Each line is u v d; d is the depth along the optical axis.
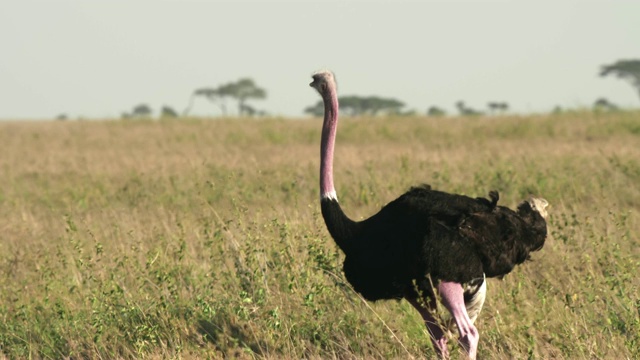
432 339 21.47
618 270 25.16
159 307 24.31
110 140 94.06
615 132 82.12
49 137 101.00
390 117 120.81
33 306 25.95
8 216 42.81
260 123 116.88
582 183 44.06
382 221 21.52
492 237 21.19
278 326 23.27
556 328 22.67
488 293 24.78
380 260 21.22
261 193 43.75
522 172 48.19
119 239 32.53
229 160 64.12
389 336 22.97
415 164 56.03
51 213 43.28
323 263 24.22
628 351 20.86
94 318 23.91
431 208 21.11
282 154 69.81
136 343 22.34
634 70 190.25
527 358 21.00
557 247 27.64
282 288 25.48
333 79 22.70
